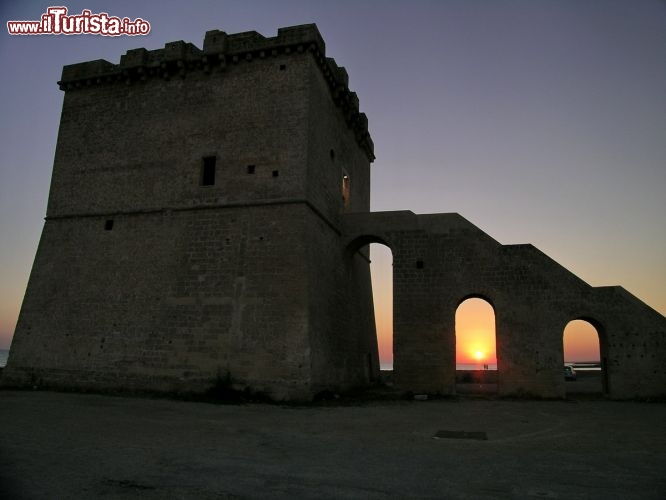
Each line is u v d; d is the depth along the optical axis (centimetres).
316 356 1972
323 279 2198
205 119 2266
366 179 3247
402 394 2247
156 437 1111
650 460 944
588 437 1201
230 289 2028
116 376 2058
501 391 2191
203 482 752
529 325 2227
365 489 727
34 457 881
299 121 2131
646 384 2114
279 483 754
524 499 691
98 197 2342
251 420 1411
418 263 2395
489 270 2311
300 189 2062
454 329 2288
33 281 2316
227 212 2128
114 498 668
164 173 2264
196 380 1953
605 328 2178
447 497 695
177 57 2312
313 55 2219
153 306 2102
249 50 2242
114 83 2458
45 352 2189
